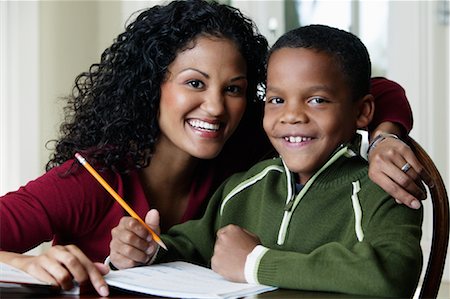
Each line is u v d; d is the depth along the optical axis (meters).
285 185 1.51
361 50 1.46
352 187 1.40
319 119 1.39
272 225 1.49
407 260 1.19
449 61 3.87
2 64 3.77
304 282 1.16
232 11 1.72
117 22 4.36
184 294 1.08
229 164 1.84
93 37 4.34
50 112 4.04
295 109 1.40
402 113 1.61
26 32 3.84
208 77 1.63
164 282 1.17
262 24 4.02
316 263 1.17
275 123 1.43
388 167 1.31
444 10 3.87
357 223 1.33
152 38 1.65
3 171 3.77
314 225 1.41
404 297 1.18
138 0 4.27
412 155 1.34
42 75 4.02
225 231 1.28
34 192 1.55
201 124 1.65
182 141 1.66
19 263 1.22
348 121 1.44
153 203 1.78
